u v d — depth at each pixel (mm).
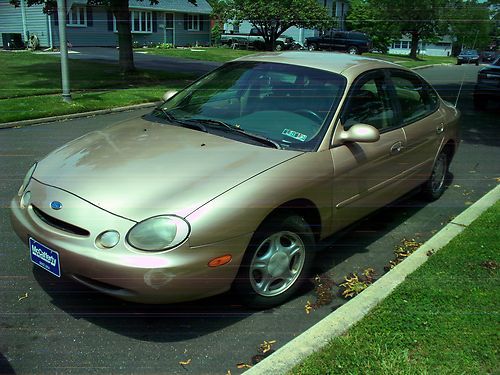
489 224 4359
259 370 2516
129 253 2607
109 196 2797
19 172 5746
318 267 3793
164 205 2709
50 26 27969
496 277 3434
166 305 3184
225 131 3535
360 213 3822
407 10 29547
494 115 11117
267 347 2834
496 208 4785
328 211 3414
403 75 4531
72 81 13898
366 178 3736
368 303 3104
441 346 2705
